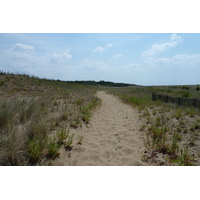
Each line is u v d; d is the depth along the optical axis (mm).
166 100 12570
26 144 3672
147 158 3691
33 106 6754
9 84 15320
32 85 17688
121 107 11867
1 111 5059
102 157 3750
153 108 9945
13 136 3648
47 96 13023
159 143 4379
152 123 6602
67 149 3984
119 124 6859
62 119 6457
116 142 4688
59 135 4379
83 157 3691
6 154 3098
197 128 5684
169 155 3795
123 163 3490
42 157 3412
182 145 4387
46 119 5570
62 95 14477
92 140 4863
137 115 8523
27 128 4414
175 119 6949
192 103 9562
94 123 6809
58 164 3264
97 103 12109
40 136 4156
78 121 6316
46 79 24578
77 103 10688
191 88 44469
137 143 4633
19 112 5855
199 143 4488
